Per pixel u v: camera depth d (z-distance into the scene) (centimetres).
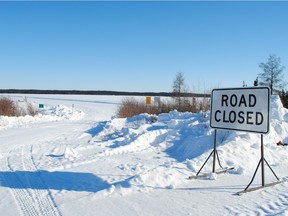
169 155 962
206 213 487
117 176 700
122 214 484
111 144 1223
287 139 1025
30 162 880
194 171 727
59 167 793
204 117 1290
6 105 2853
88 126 2139
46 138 1460
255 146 890
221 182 658
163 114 1727
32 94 10581
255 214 479
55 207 515
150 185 614
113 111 4547
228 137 948
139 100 2856
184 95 2341
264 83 3300
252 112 629
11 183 657
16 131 1769
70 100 7294
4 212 497
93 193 577
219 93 693
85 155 988
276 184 643
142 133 1218
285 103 2789
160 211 496
